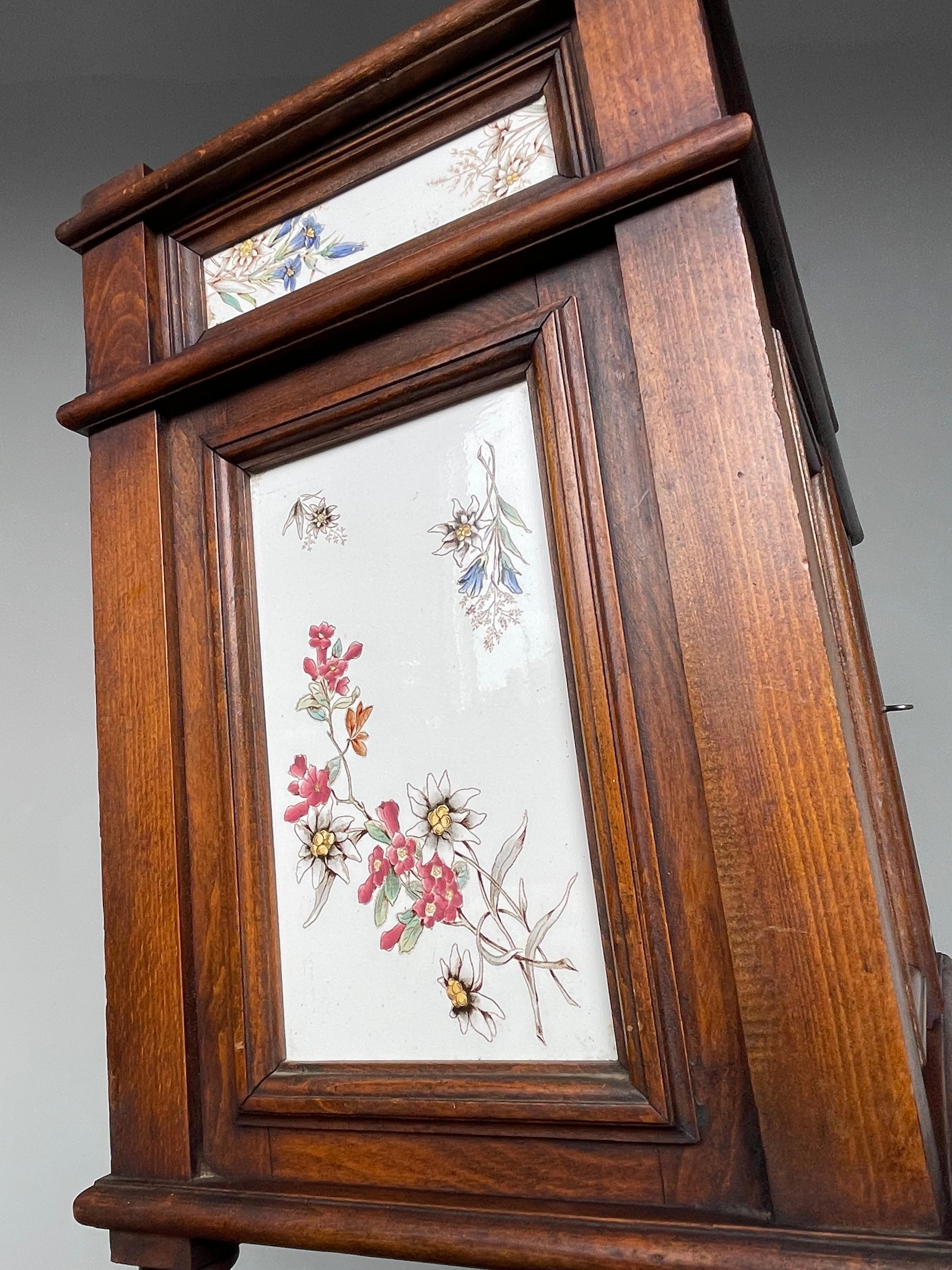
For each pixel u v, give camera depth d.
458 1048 0.47
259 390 0.58
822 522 0.86
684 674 0.43
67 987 1.50
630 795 0.43
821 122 1.98
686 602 0.43
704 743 0.41
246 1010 0.51
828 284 1.90
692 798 0.43
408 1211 0.44
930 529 1.75
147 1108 0.52
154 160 1.88
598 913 0.44
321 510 0.56
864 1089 0.37
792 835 0.40
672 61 0.48
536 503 0.49
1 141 1.83
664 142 0.47
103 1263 1.40
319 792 0.53
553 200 0.47
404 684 0.51
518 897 0.46
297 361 0.57
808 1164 0.37
